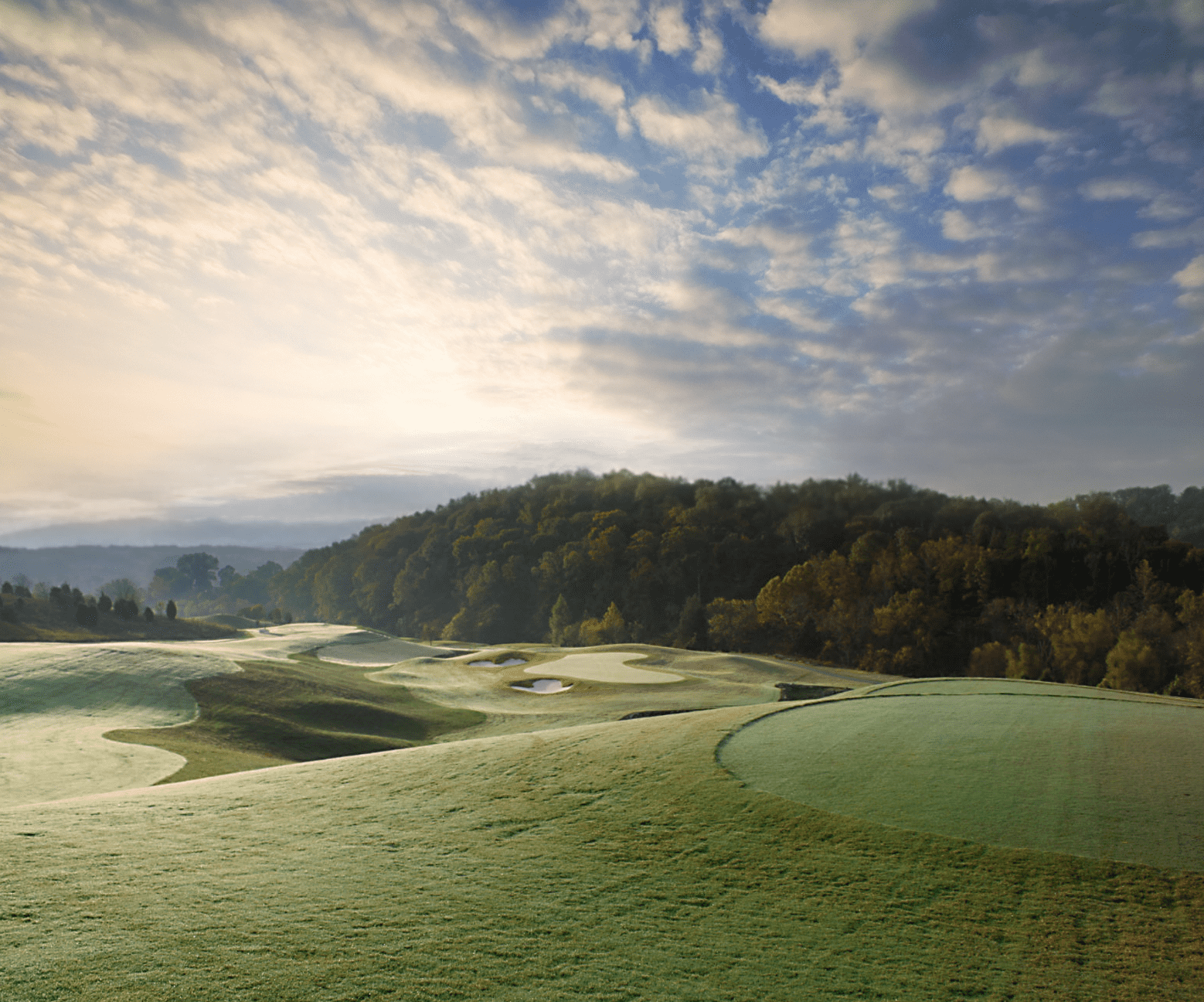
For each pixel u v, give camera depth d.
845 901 9.65
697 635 99.19
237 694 35.44
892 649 80.19
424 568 149.12
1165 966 8.02
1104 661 65.38
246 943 8.33
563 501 152.62
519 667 50.62
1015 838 10.69
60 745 25.08
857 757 14.52
